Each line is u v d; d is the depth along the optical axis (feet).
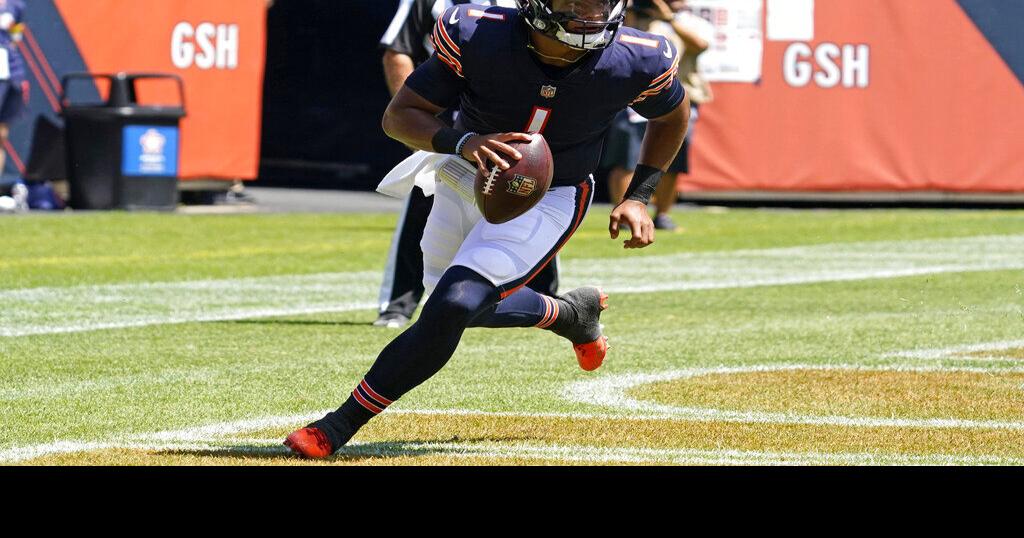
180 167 201.57
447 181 57.47
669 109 55.62
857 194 216.74
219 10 202.28
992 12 217.97
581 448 57.06
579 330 62.39
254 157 205.67
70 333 91.04
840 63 214.90
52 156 194.90
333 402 67.72
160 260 138.00
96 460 53.67
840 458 55.52
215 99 203.21
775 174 214.48
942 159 218.38
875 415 64.75
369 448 56.70
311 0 284.82
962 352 85.71
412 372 53.36
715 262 144.36
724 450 56.85
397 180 61.46
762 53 212.84
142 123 190.29
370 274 129.80
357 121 287.89
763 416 64.39
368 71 287.28
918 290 120.98
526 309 59.67
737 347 87.45
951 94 218.18
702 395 69.82
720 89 212.23
